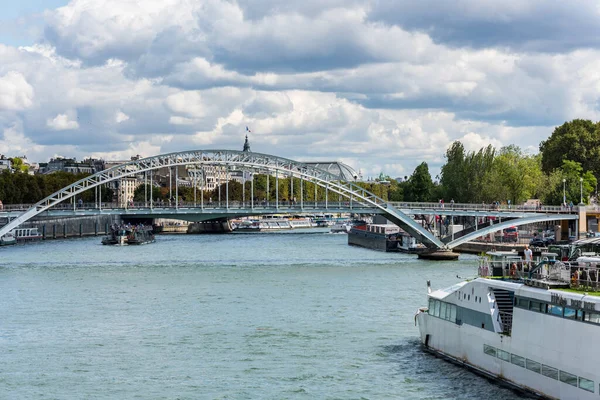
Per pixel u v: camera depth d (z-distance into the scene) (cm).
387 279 10700
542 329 4703
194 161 15575
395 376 5516
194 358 6159
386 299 8812
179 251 17112
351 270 11919
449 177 18600
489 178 17638
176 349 6462
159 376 5675
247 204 17750
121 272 11906
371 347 6381
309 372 5691
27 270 12225
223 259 14425
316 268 12325
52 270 12219
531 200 19600
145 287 10094
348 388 5281
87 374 5750
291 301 8744
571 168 18825
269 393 5231
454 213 14488
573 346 4441
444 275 11131
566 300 4506
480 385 5216
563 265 4831
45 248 18150
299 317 7719
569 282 4778
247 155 15562
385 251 16688
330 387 5319
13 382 5572
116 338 6912
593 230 14900
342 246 19025
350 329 7094
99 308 8462
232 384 5447
